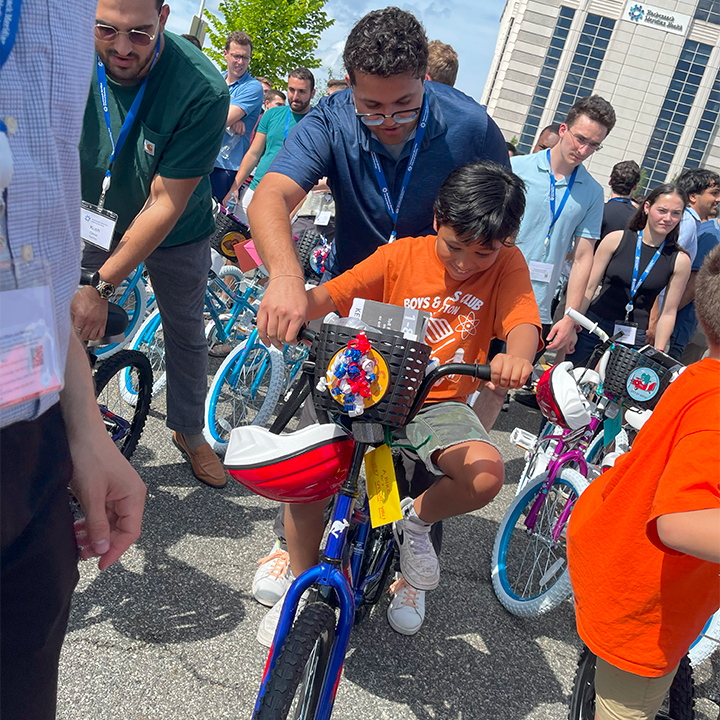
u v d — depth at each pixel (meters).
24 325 0.69
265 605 2.50
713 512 1.25
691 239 5.25
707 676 2.79
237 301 4.61
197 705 2.02
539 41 78.56
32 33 0.67
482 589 3.00
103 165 2.50
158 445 3.49
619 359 2.94
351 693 2.21
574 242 4.42
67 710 1.90
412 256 2.13
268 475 1.62
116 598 2.38
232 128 6.20
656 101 78.88
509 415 5.64
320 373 1.59
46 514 0.84
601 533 1.63
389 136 2.17
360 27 1.99
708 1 76.00
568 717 2.14
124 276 2.39
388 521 1.62
